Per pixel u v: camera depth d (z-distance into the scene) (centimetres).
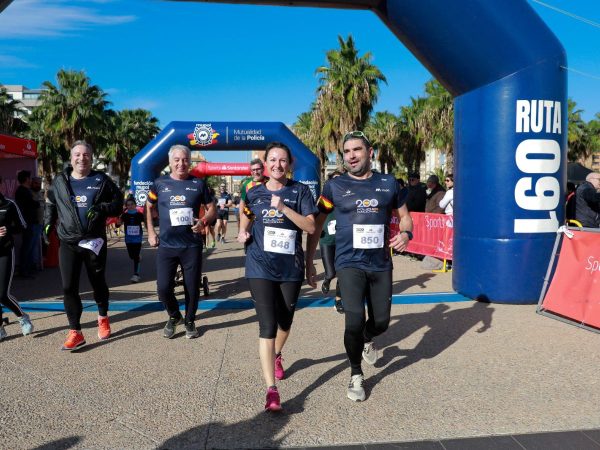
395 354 459
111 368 425
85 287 795
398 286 790
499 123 634
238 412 340
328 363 436
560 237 616
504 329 534
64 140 3394
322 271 960
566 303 566
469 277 679
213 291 768
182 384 388
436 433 309
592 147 3947
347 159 376
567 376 402
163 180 507
